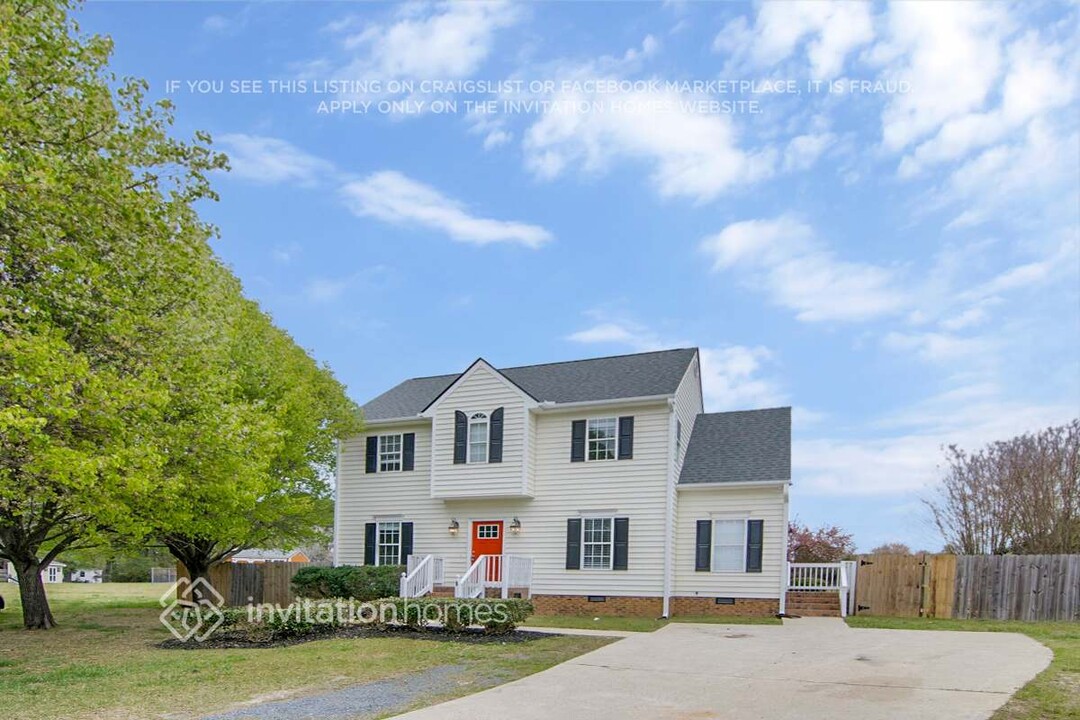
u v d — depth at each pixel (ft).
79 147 34.22
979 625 53.42
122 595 98.53
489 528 72.38
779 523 64.18
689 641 44.29
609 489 67.97
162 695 29.86
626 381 71.72
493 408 71.72
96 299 37.32
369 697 28.84
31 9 33.81
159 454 37.88
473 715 25.57
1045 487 82.79
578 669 34.55
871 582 64.18
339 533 79.56
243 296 67.26
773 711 25.82
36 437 30.71
